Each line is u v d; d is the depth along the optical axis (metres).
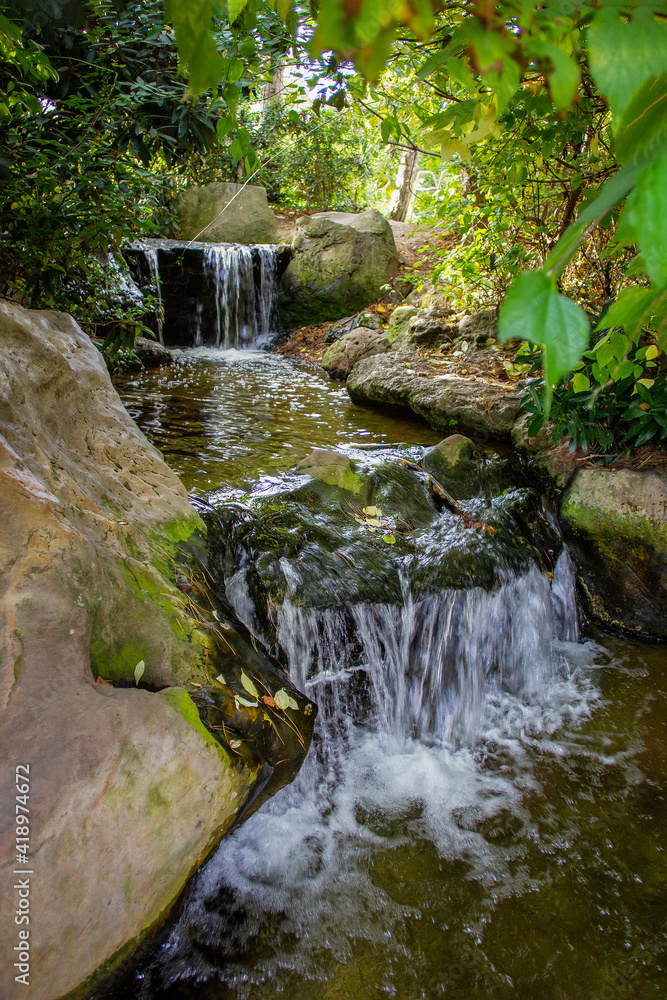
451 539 3.64
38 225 3.47
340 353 7.29
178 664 2.15
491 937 2.17
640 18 0.62
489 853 2.50
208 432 4.85
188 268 8.65
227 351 8.84
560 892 2.33
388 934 2.18
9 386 2.33
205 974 2.01
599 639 3.82
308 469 3.94
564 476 4.14
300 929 2.18
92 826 1.65
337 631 3.05
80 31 3.24
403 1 0.58
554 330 0.57
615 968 2.06
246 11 1.39
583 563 3.93
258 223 10.63
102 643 2.03
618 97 0.60
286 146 11.87
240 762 1.98
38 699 1.72
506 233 5.38
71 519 2.17
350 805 2.72
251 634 2.62
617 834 2.57
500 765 2.96
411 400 5.41
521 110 2.88
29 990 1.55
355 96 2.86
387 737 3.15
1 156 3.29
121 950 1.80
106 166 3.56
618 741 3.06
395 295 9.33
